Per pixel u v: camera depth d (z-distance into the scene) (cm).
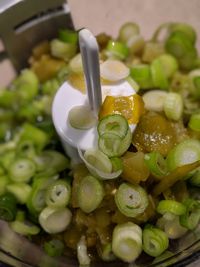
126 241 10
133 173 9
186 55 13
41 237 11
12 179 11
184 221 10
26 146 12
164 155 10
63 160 11
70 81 11
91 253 10
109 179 10
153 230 10
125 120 9
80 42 8
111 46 12
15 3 12
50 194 10
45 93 13
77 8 13
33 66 13
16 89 13
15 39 13
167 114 11
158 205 10
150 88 12
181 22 14
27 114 13
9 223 11
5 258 10
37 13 12
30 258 10
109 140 9
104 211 10
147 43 13
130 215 9
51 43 13
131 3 14
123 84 10
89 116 10
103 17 13
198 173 10
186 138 11
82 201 10
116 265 10
